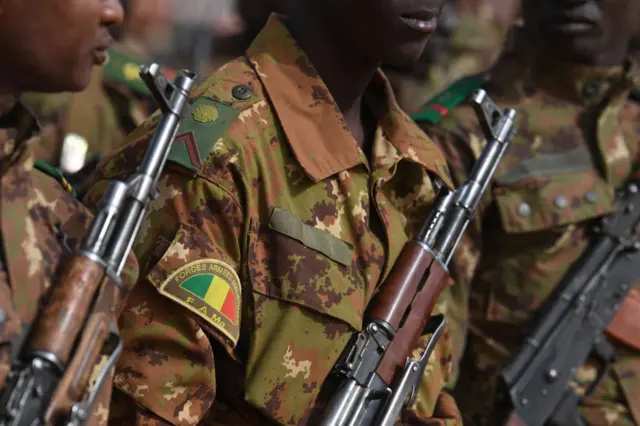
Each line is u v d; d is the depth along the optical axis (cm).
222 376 207
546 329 299
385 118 233
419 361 225
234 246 202
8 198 162
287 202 208
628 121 321
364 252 217
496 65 333
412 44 217
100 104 358
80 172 230
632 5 308
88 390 161
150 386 192
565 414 299
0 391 151
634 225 309
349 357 212
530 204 304
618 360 304
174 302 194
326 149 215
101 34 168
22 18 157
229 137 203
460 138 300
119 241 166
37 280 162
